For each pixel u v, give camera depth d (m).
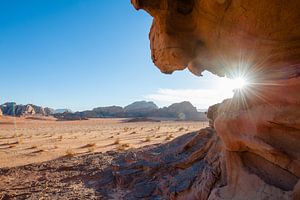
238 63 5.33
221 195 5.04
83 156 17.53
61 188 10.33
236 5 4.57
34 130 49.53
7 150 22.20
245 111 4.57
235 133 4.82
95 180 11.21
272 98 4.11
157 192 8.41
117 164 12.15
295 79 3.67
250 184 4.54
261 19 4.38
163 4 5.50
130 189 9.36
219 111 5.98
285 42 4.39
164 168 9.70
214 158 7.02
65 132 43.38
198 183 6.81
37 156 19.02
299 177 3.87
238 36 4.91
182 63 6.37
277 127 4.08
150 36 7.14
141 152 12.56
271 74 4.44
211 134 10.13
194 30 5.94
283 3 4.08
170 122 88.50
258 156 4.68
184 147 10.27
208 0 4.96
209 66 6.48
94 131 45.38
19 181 11.96
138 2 5.48
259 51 4.70
